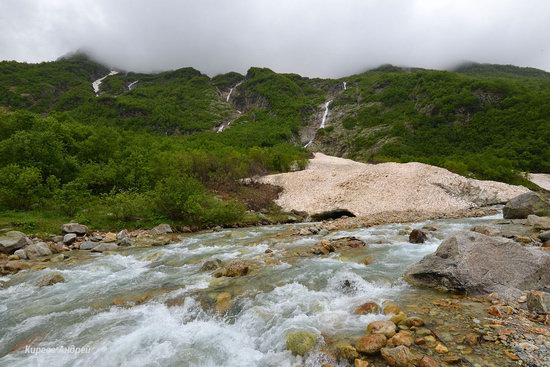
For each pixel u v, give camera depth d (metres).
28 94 142.25
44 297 10.13
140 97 172.25
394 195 30.05
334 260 11.98
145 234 20.53
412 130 104.12
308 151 98.56
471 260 8.68
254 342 6.88
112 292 10.25
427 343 5.79
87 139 34.34
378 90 159.75
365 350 5.68
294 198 33.31
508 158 72.00
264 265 11.75
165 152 39.75
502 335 5.94
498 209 27.92
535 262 8.69
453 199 29.80
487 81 111.62
